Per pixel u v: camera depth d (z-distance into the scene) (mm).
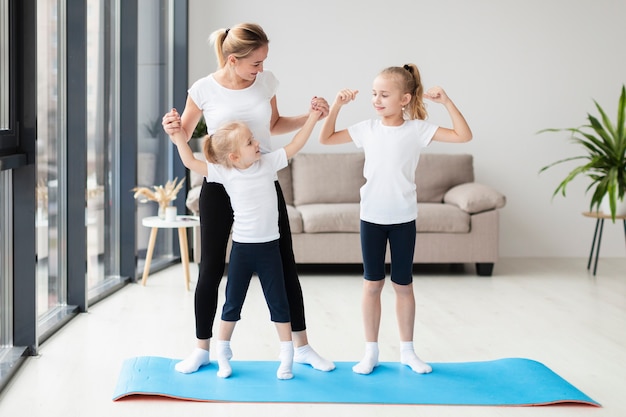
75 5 3885
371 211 3031
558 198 6477
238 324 3926
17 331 3262
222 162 2855
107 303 4391
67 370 3076
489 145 6430
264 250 2898
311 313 4219
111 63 4820
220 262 2986
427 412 2635
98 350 3381
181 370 2990
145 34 5457
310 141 6402
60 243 4043
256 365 3127
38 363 3168
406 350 3135
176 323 3914
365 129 3066
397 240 3039
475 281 5301
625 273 5660
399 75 2969
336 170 6043
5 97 3051
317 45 6328
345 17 6320
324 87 6355
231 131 2799
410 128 3012
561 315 4227
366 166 3061
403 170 3004
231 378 2939
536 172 6457
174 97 6168
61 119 3980
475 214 5477
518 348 3520
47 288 3861
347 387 2859
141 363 3078
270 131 3199
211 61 6258
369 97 6371
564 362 3301
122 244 5039
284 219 3002
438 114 6410
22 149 3152
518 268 5875
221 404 2684
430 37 6355
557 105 6426
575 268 5891
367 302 3080
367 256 3061
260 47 2795
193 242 5941
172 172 6066
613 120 6434
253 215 2875
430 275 5551
